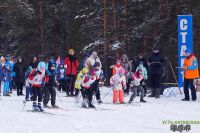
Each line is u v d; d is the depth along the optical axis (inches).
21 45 1491.1
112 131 406.9
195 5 1099.3
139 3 1255.5
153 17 1237.7
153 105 635.5
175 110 571.5
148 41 1250.0
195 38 1147.3
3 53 1576.0
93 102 690.2
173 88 876.6
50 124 446.6
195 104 648.4
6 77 842.2
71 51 817.5
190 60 713.0
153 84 775.7
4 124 443.5
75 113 541.6
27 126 431.8
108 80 1137.4
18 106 620.1
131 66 824.3
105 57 1162.6
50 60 593.0
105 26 1179.3
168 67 1150.3
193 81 710.5
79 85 667.4
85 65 631.2
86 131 404.8
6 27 1530.5
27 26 1476.4
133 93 669.3
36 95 558.3
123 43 1202.6
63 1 1485.0
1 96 832.9
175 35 1153.4
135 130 415.2
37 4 1438.2
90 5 1336.1
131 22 1269.7
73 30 1421.0
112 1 1198.3
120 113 543.8
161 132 406.0
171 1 1182.9
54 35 1546.5
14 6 1403.8
